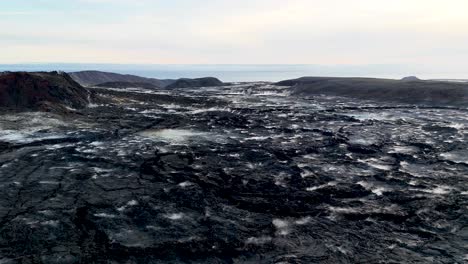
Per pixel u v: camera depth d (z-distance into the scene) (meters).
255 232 12.53
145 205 14.30
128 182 16.50
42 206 14.05
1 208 13.81
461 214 13.85
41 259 10.82
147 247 11.55
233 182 16.73
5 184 15.95
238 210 14.09
